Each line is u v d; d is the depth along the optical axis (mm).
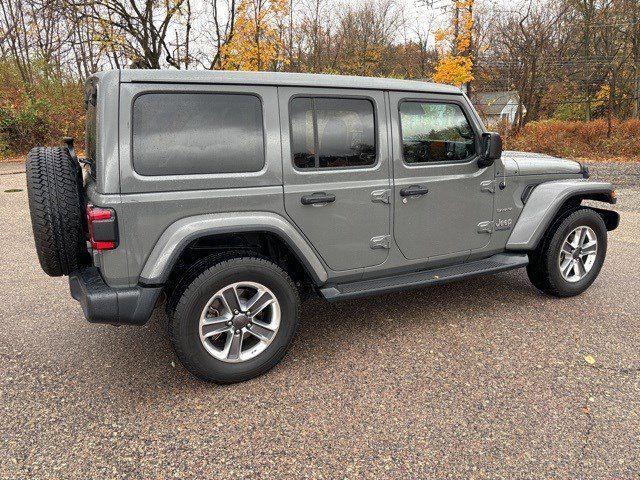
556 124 21875
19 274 5059
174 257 2668
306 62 36344
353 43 45094
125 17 14273
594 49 31656
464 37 14742
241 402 2783
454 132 3674
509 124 22562
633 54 29703
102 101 2545
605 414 2615
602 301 4223
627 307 4082
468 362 3203
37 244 2838
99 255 2635
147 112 2629
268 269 2924
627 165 16297
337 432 2498
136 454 2346
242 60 13391
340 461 2283
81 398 2830
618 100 29375
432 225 3604
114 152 2555
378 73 46031
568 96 33469
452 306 4164
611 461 2260
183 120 2711
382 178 3338
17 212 8250
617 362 3170
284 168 2979
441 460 2279
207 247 2996
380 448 2371
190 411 2699
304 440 2439
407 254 3549
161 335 3652
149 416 2654
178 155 2707
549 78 31156
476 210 3803
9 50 22297
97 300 2615
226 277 2801
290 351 3400
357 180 3242
